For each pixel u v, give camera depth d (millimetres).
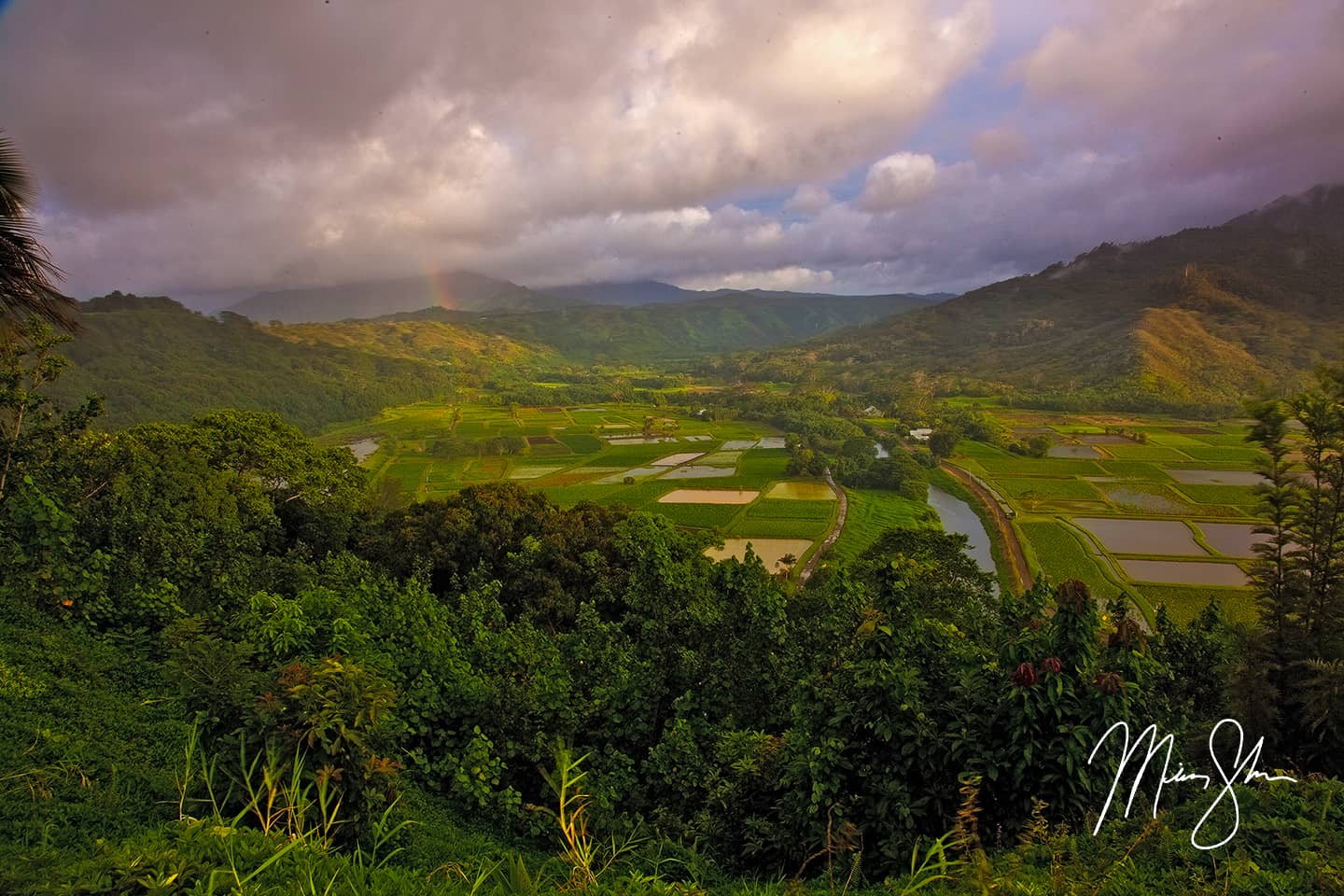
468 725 10586
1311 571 12375
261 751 6730
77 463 19797
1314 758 11422
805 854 7578
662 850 8367
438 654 11641
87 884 4441
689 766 9930
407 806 8500
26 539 13023
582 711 11266
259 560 17891
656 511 67875
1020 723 7219
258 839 5566
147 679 10938
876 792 7488
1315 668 11250
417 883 5500
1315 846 6164
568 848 8008
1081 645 7609
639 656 12648
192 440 29875
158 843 5203
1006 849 6902
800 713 8734
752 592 12891
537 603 24484
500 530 28672
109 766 7668
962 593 21875
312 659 10500
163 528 16125
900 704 7520
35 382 17328
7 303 10938
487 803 9367
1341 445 12023
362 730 7109
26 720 8516
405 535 28906
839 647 12328
